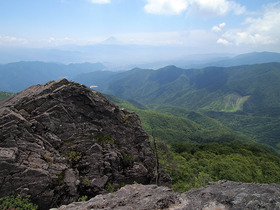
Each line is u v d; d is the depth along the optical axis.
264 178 57.97
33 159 15.59
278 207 9.29
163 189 13.09
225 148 98.94
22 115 18.08
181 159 63.19
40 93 20.36
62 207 11.45
